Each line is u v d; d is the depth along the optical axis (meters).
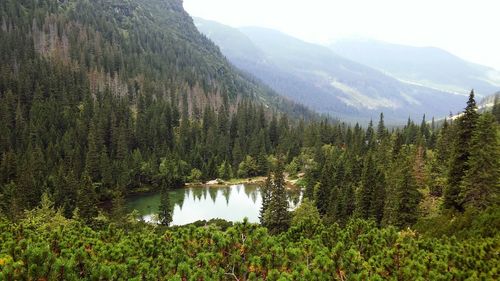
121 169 115.25
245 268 15.38
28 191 83.88
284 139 162.38
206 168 139.12
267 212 71.12
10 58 170.00
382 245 19.28
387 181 70.00
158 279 14.94
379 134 139.75
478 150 43.84
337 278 15.45
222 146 153.62
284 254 16.22
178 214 94.38
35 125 122.50
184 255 16.16
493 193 43.78
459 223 29.16
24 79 151.12
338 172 91.44
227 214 95.00
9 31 189.88
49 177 96.00
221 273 14.62
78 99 160.38
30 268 12.68
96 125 133.38
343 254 16.77
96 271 13.80
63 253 15.05
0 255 13.48
